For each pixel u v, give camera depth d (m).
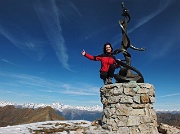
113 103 10.99
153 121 11.01
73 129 14.21
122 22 11.95
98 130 10.86
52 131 13.63
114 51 11.71
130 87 10.91
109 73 11.28
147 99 10.95
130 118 10.52
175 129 11.95
